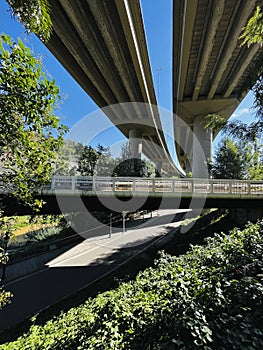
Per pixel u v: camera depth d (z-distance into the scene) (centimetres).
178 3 1044
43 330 372
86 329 294
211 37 1090
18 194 255
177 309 230
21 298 654
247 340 185
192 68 1464
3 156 229
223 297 234
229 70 1434
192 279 313
